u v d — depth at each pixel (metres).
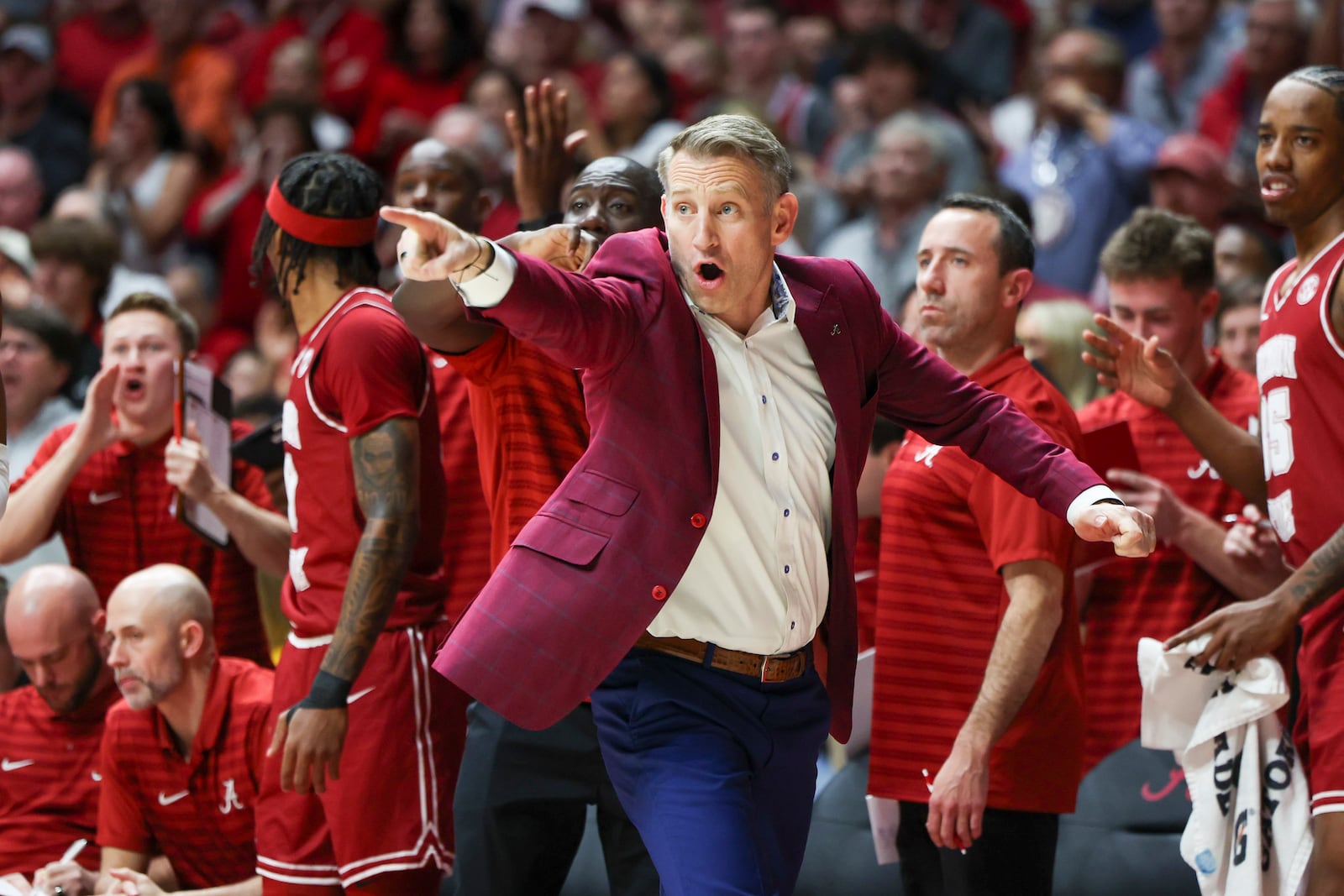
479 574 15.06
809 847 15.60
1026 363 13.45
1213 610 14.63
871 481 16.17
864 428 10.65
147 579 14.81
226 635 16.38
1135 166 24.12
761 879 9.81
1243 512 14.80
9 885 14.91
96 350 20.70
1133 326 15.30
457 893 12.66
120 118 29.47
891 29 27.72
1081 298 22.88
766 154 9.79
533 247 10.13
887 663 13.09
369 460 12.41
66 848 15.97
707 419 9.83
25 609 15.82
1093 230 24.11
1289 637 12.80
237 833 14.88
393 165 29.12
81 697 16.06
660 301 9.81
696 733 10.20
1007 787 12.53
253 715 14.72
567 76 29.12
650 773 10.13
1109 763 14.99
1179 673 12.84
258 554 15.30
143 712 14.95
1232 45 27.64
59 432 17.03
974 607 12.85
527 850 12.58
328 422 12.78
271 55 33.69
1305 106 12.92
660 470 9.81
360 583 12.14
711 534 10.09
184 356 16.64
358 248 13.27
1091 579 15.12
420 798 12.71
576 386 12.07
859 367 10.47
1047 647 12.23
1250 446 13.69
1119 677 14.95
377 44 32.56
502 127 29.34
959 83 28.84
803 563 10.31
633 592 9.79
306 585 12.93
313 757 11.94
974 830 11.84
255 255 13.53
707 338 10.09
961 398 10.76
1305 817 12.56
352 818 12.58
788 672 10.46
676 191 9.80
